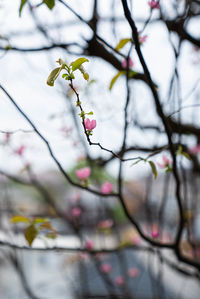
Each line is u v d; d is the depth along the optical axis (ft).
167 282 7.43
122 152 3.13
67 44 3.59
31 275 9.11
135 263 9.33
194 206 4.46
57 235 3.69
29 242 3.52
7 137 4.60
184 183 3.72
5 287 8.81
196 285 7.55
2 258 6.39
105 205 5.72
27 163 4.83
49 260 11.07
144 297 6.25
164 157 3.40
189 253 4.62
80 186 3.22
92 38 3.53
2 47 3.55
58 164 3.15
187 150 3.94
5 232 4.64
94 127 2.90
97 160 4.51
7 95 2.97
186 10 3.28
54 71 2.81
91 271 6.31
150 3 3.15
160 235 4.39
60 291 6.40
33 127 3.04
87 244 5.34
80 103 2.84
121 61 3.63
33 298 4.65
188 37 3.57
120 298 5.55
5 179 4.94
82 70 2.82
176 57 3.26
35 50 3.59
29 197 11.98
